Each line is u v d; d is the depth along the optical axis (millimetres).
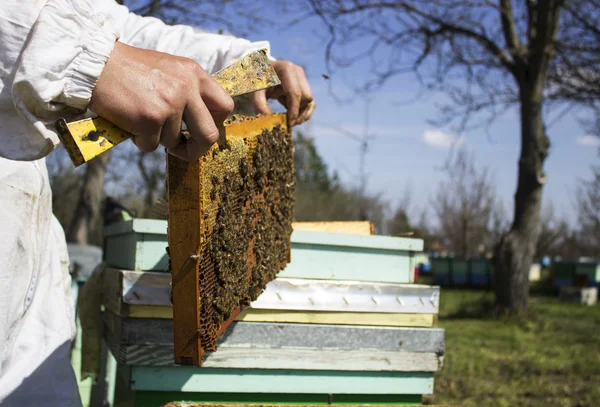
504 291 12203
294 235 2166
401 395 2256
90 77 946
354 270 2264
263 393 2084
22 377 1355
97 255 6773
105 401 2775
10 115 1006
